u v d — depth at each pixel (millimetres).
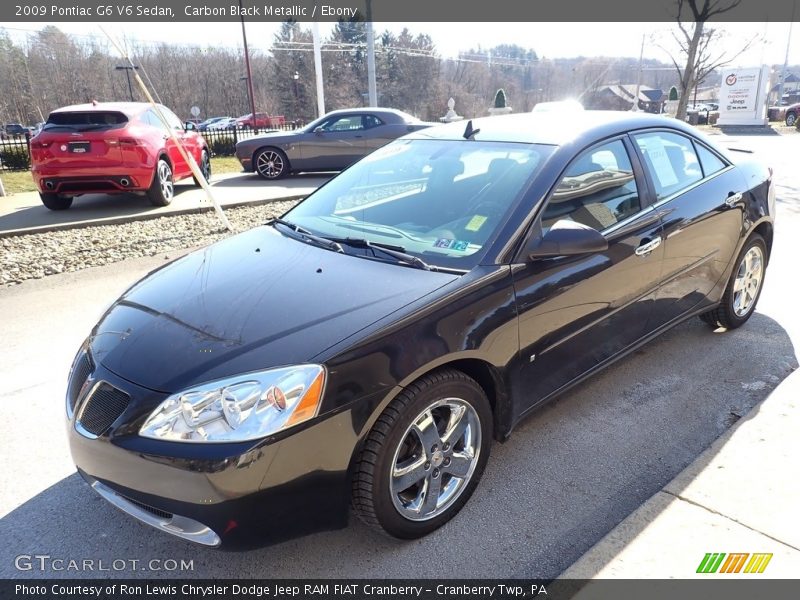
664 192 3654
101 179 9008
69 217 9070
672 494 2703
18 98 58406
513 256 2793
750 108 31109
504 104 31203
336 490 2295
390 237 3105
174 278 3076
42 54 59062
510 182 3078
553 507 2770
